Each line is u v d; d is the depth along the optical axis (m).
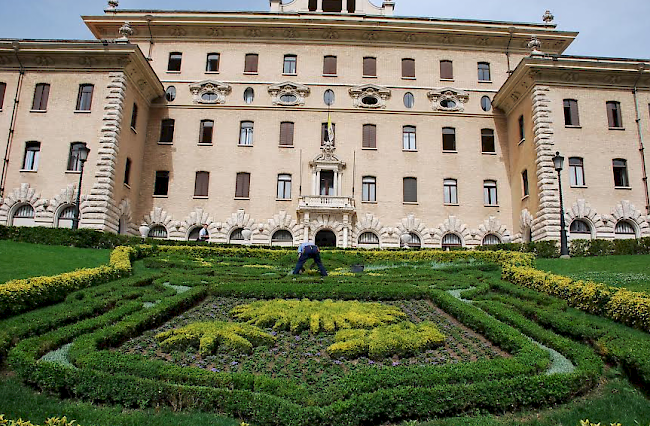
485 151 37.78
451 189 37.03
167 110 37.53
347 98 38.22
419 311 13.92
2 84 32.53
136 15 39.12
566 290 14.42
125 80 32.62
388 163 37.12
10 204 30.69
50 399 8.14
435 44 39.53
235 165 36.75
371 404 7.62
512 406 8.19
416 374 8.42
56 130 31.52
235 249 26.03
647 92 33.81
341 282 16.78
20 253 20.20
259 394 7.79
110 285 15.50
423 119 38.09
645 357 9.20
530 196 33.41
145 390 7.97
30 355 9.14
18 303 12.07
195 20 38.38
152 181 36.22
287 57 39.25
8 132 31.58
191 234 35.91
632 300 11.88
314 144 37.28
